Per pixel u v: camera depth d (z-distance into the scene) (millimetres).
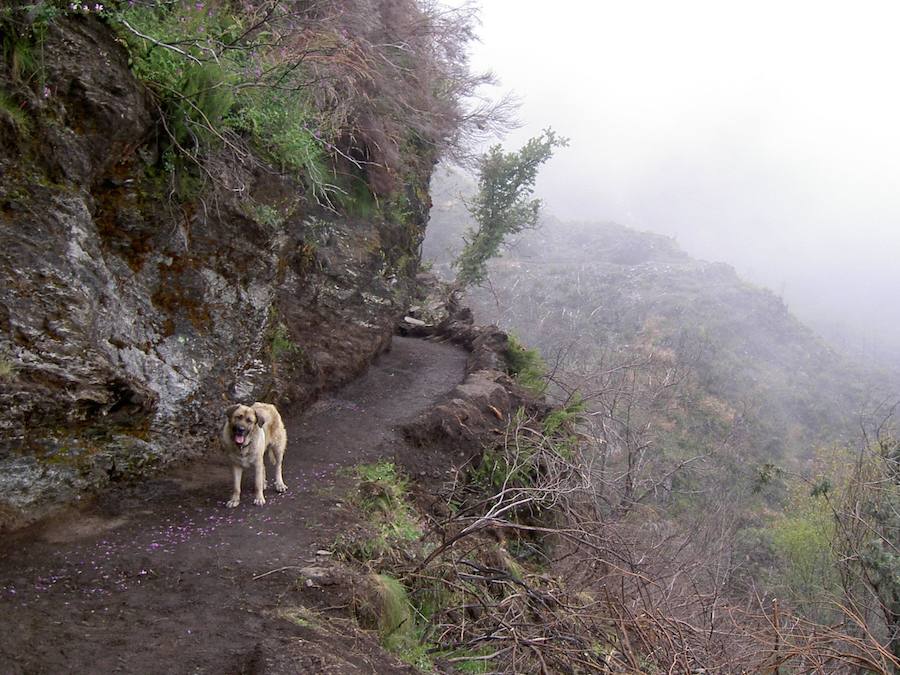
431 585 6199
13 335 5629
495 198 23422
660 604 7395
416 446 10281
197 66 7789
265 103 9211
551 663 5852
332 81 10672
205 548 5637
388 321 13625
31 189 5949
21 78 5957
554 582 7617
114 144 6781
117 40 6945
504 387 13578
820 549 17203
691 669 6363
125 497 6473
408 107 14453
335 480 7852
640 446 16344
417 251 18594
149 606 4645
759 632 6977
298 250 11148
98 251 6598
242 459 6590
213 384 8102
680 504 21219
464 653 5719
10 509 5473
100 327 6523
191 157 7613
